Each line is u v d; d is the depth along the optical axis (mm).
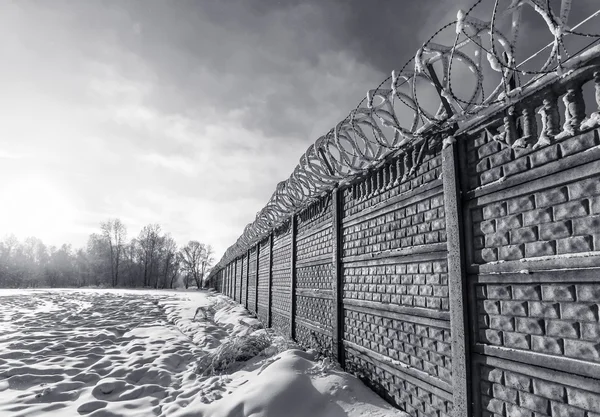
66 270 57906
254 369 5395
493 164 2650
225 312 13375
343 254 5312
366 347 4492
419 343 3445
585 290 1984
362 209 4762
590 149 1966
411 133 3361
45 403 4496
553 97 2223
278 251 9781
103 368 5957
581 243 2018
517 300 2393
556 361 2076
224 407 3904
